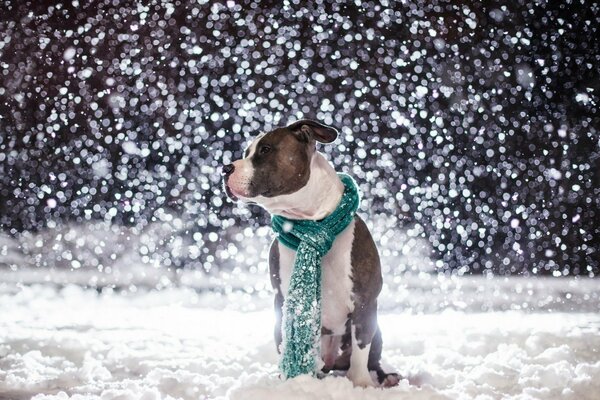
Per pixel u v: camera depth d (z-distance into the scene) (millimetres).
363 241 3902
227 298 9312
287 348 3799
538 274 12789
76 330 6195
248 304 8750
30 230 14984
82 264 13242
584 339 5184
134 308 8180
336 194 3895
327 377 3736
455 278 11859
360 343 3887
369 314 3889
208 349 5230
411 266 12609
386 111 13781
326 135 3881
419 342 5250
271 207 3871
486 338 5379
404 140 11070
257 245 13344
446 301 9031
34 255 13922
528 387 3967
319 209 3867
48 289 9961
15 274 11906
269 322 6801
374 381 4078
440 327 6055
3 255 13945
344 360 4125
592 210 13812
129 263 13289
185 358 4895
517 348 4879
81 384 4137
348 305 3887
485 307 8531
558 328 5625
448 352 4840
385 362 4543
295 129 3883
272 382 3777
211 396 3795
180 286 10688
